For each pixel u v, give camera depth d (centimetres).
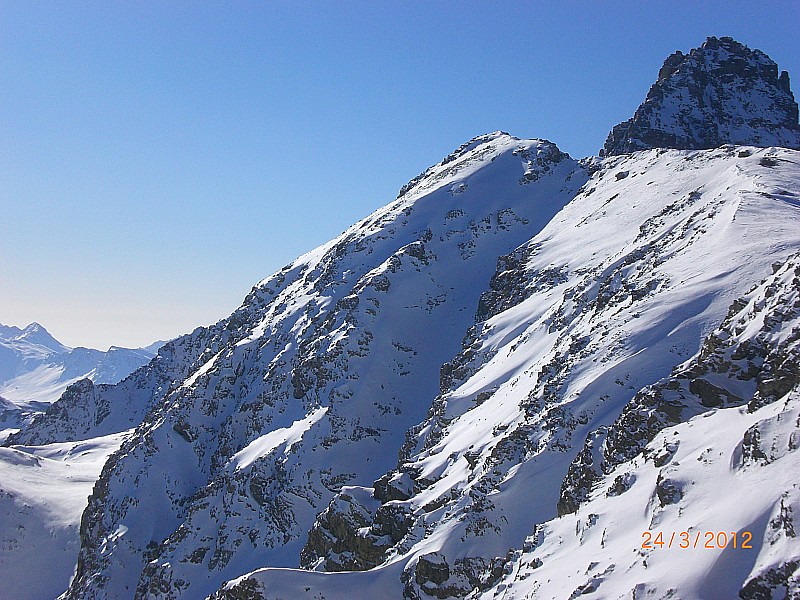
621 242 9894
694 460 3316
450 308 12769
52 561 12744
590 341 6278
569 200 14175
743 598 2456
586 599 2931
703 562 2648
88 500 12862
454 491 5872
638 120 18162
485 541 5081
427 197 15700
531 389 6675
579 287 8331
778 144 18238
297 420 11256
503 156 16438
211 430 13100
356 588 5109
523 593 3462
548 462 5331
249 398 12925
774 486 2706
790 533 2491
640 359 5469
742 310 4484
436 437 7981
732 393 4025
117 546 11350
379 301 12619
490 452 6025
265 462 10581
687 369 4384
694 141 17788
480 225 14312
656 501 3244
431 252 13850
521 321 9588
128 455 12731
